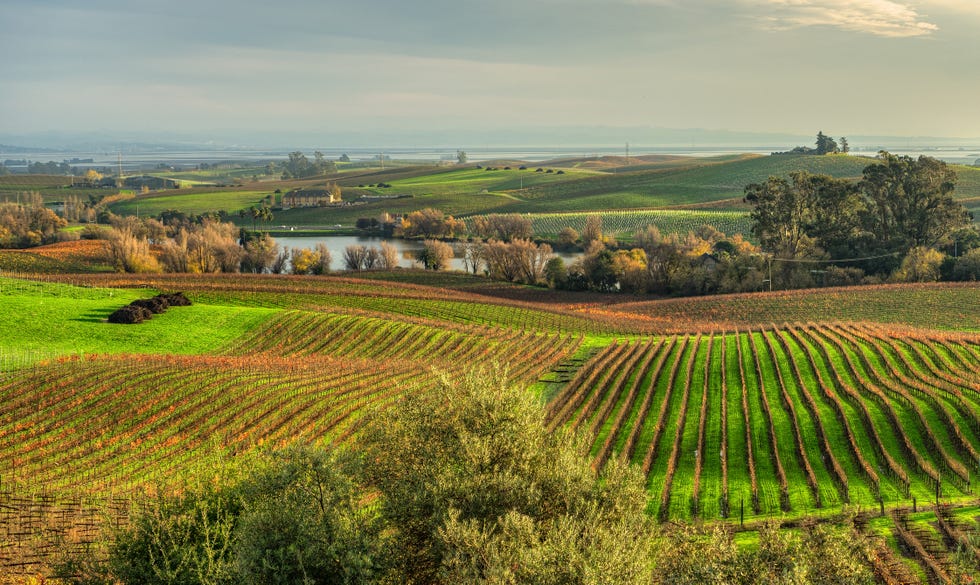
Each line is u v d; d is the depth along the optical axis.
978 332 83.81
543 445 27.91
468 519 23.47
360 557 22.78
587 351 76.69
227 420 53.50
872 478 43.66
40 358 66.00
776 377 63.78
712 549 23.08
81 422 52.00
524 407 28.03
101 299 88.75
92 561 26.12
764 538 23.11
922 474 44.34
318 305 94.12
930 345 69.06
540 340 81.31
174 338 76.94
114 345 73.31
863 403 54.66
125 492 39.94
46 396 55.75
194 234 144.25
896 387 57.44
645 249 147.88
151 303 84.38
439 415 27.84
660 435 53.16
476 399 27.70
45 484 42.25
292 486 25.00
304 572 22.27
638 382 64.81
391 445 27.95
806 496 42.22
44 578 29.14
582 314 96.38
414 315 93.25
